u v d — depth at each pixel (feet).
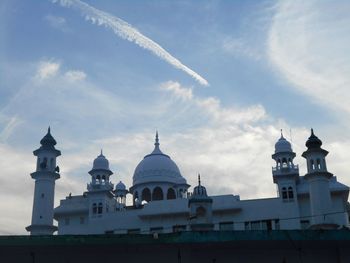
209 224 176.76
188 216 209.05
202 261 94.53
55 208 229.66
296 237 92.27
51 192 200.03
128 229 214.69
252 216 206.18
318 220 186.39
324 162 196.24
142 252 95.86
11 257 94.89
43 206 196.44
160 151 269.23
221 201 209.46
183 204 212.64
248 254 94.73
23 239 92.68
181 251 94.94
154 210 213.87
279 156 218.59
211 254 94.99
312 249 94.63
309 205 207.51
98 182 233.35
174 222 211.00
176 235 93.20
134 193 258.16
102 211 222.28
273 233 92.73
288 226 202.49
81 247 94.58
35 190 200.13
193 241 92.38
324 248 94.63
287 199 207.31
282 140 223.92
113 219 218.38
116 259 95.61
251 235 92.63
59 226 226.99
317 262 93.76
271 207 206.80
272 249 94.99
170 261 94.79
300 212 206.39
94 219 220.43
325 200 188.55
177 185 257.55
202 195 189.47
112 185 236.02
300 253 94.38
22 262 94.68
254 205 208.03
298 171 211.82
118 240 92.84
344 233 92.48
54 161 206.59
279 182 211.20
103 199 223.92
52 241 92.73
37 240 92.73
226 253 94.94
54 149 207.41
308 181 197.26
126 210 230.48
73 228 224.94
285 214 204.44
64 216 228.43
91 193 225.76
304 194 208.13
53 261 95.04
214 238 92.58
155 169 257.34
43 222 194.08
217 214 208.95
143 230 212.84
